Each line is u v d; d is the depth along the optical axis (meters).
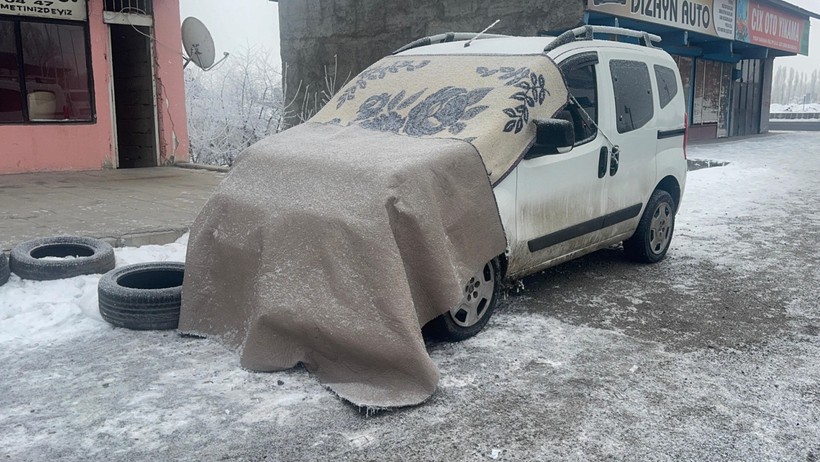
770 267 6.42
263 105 14.88
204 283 4.39
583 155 5.23
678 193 6.77
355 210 3.74
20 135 10.95
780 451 3.07
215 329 4.34
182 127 13.05
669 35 17.22
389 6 14.66
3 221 6.96
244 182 4.41
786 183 12.41
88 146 11.75
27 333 4.41
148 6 12.30
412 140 4.39
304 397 3.57
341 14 15.55
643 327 4.72
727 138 24.84
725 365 4.06
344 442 3.12
